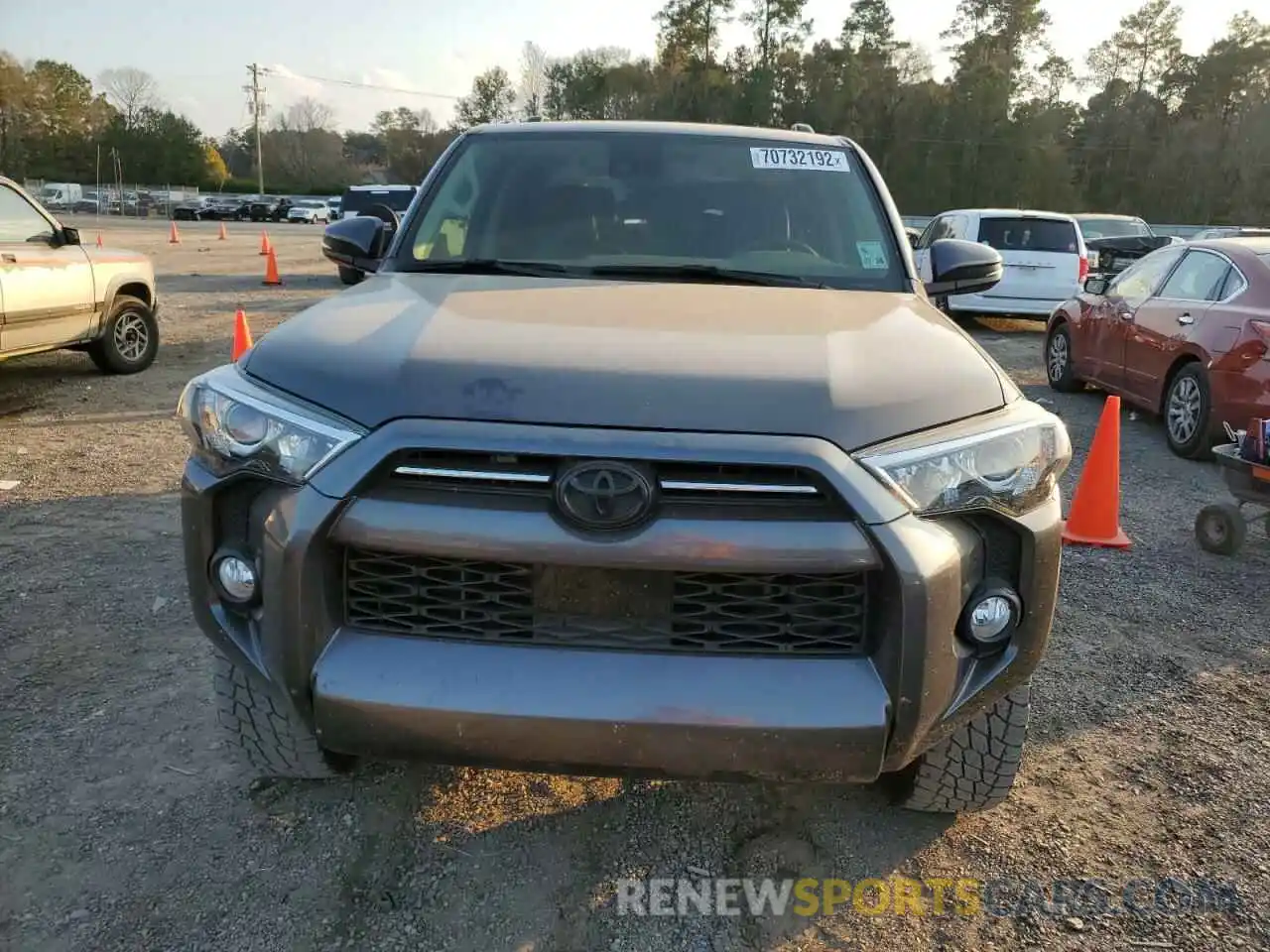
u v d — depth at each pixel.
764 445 1.92
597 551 1.92
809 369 2.12
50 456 6.20
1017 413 2.20
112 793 2.74
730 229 3.30
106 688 3.31
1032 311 13.23
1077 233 13.27
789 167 3.55
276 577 2.00
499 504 1.95
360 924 2.29
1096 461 5.23
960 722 2.17
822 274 3.18
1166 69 73.06
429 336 2.24
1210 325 6.92
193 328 11.73
